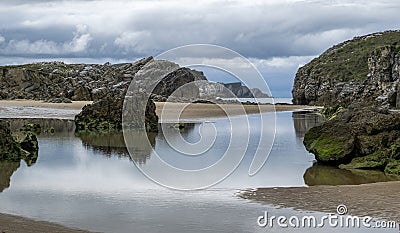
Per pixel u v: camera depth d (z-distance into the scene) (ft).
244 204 52.49
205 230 44.01
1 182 64.39
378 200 53.42
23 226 44.29
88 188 60.54
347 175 71.61
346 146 79.25
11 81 307.58
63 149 97.81
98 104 144.25
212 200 54.34
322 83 355.77
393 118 80.28
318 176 70.33
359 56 390.63
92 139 116.26
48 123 159.02
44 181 65.26
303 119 187.93
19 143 90.27
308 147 87.56
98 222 46.11
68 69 366.43
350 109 94.43
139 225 45.37
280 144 105.40
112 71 321.52
